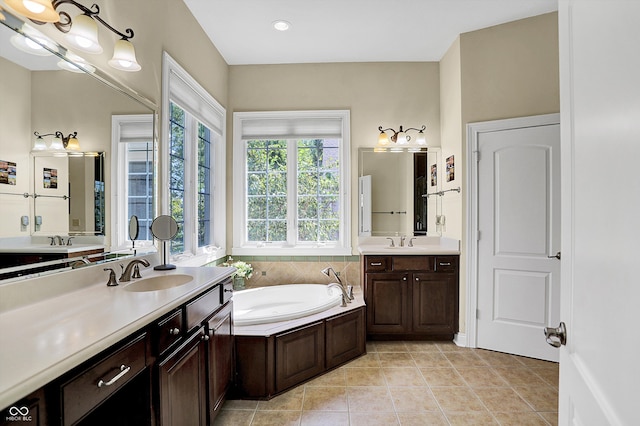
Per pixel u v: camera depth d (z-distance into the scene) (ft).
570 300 2.65
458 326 9.95
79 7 4.67
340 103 11.75
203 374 5.33
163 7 7.29
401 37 10.11
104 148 5.47
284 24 9.33
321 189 12.04
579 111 2.44
